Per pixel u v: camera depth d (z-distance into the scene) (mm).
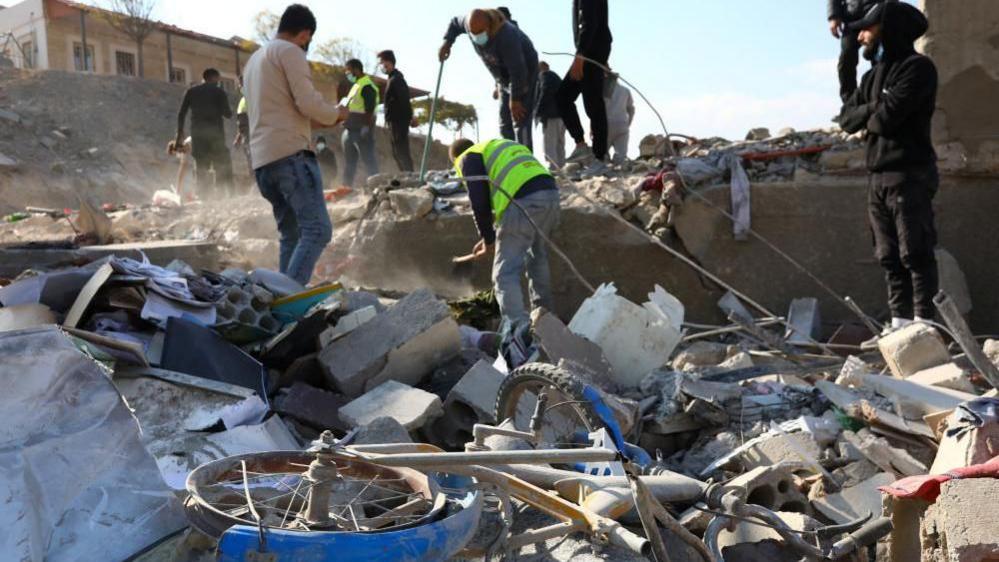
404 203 7555
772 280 6922
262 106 5430
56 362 2604
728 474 3811
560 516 2830
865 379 4371
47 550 2348
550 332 4910
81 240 7871
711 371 5027
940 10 6781
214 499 2459
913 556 3037
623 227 7031
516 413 3852
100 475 2543
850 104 5719
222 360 4129
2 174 21375
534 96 8078
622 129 9047
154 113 28891
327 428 4035
